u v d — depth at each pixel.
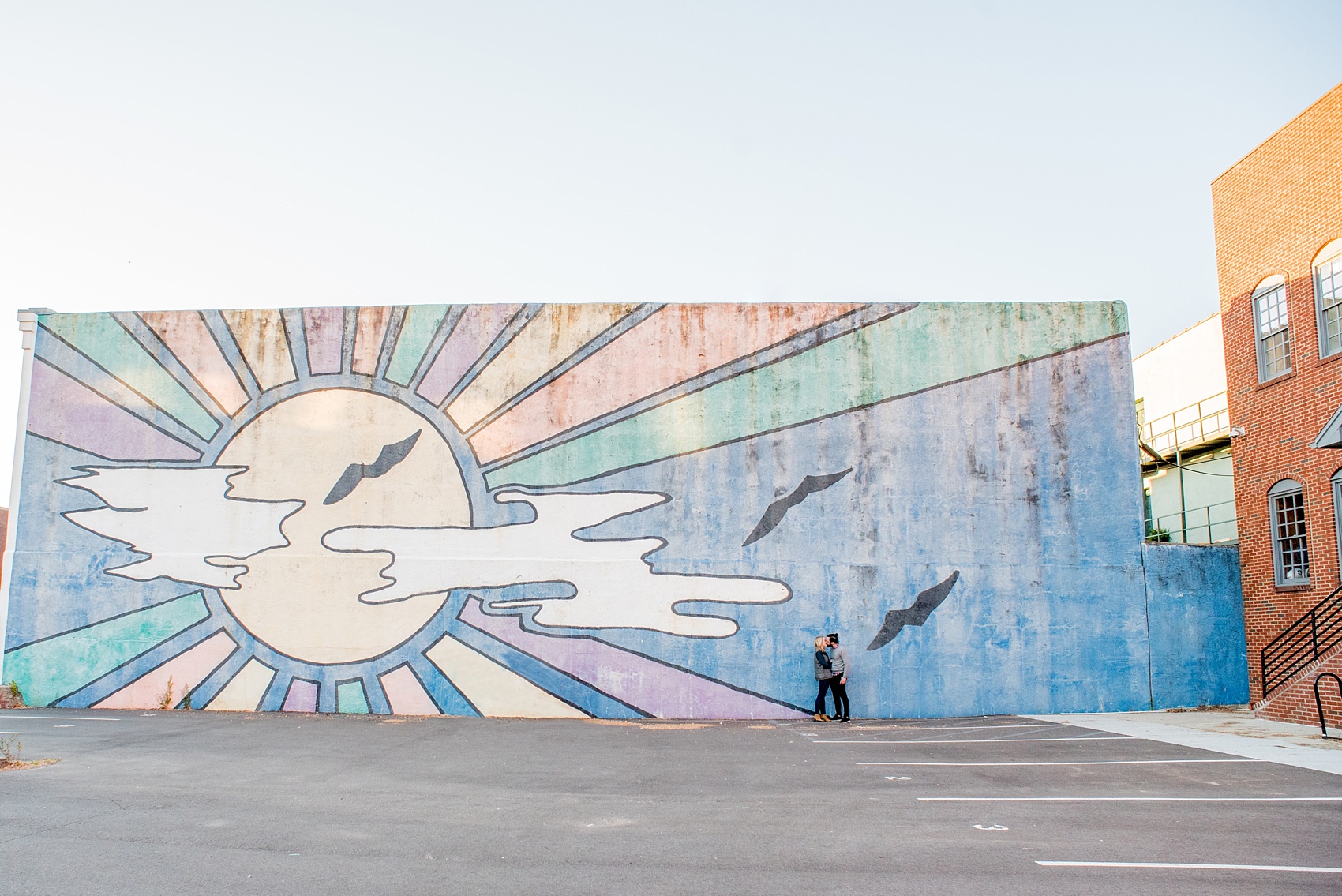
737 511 18.03
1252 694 17.38
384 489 18.16
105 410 18.67
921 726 16.05
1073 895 6.05
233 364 18.69
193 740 13.55
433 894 5.98
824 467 18.17
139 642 17.89
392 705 17.48
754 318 18.66
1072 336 18.61
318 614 17.81
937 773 10.98
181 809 8.51
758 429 18.30
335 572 17.94
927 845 7.37
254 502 18.20
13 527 18.38
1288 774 10.59
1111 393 18.42
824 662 16.95
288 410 18.48
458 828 7.87
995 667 17.56
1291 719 15.37
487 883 6.26
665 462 18.19
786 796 9.52
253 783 10.02
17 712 16.92
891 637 17.64
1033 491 18.09
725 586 17.77
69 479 18.48
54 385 18.81
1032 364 18.52
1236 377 18.23
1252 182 17.84
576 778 10.59
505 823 8.08
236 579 17.98
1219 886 6.25
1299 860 6.88
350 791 9.61
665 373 18.48
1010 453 18.22
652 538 17.94
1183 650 17.75
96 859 6.70
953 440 18.27
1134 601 17.83
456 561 17.88
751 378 18.47
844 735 14.88
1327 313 16.02
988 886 6.25
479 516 18.03
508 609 17.72
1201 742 13.17
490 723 16.36
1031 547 17.92
